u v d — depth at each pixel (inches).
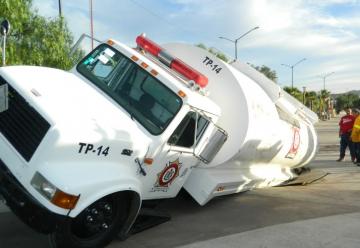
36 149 196.9
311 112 482.0
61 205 190.4
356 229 276.8
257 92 351.9
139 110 246.2
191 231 265.6
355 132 585.0
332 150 774.5
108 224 223.5
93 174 205.0
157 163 242.4
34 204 192.9
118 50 267.7
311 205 346.6
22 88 213.6
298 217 307.6
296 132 425.7
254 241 249.6
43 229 194.7
